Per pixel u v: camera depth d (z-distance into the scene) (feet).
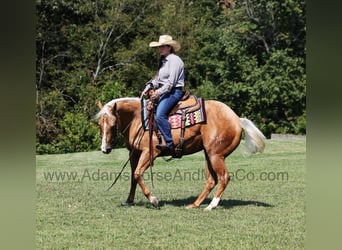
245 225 31.58
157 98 34.45
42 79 90.22
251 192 41.37
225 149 35.09
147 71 90.38
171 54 35.04
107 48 93.20
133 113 35.50
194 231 30.60
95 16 92.73
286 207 35.99
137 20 92.94
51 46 92.07
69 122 79.36
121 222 32.50
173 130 34.71
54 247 27.94
